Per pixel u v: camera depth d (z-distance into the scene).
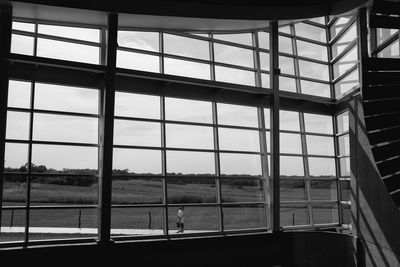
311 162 13.46
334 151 13.97
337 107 13.54
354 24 12.58
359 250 10.53
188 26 11.20
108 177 9.45
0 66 8.52
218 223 11.46
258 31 13.16
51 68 9.48
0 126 8.49
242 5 10.82
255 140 12.51
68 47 10.33
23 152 9.35
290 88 13.41
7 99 8.60
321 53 14.36
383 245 9.39
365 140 10.34
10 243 8.78
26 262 8.57
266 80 13.05
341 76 13.39
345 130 13.31
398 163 8.27
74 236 9.65
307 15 11.34
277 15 11.19
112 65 9.57
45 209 9.32
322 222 13.30
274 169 11.65
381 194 9.52
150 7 9.86
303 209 13.05
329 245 11.48
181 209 11.02
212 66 12.23
